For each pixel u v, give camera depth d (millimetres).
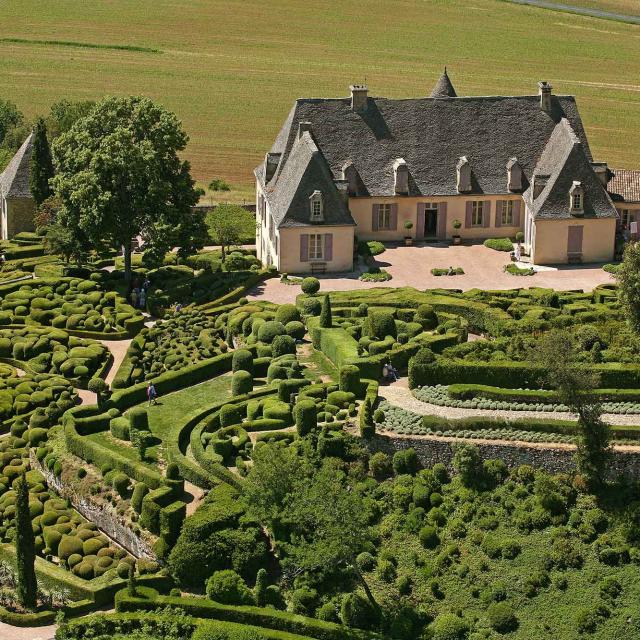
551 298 185250
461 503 143250
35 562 140125
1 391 171875
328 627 129000
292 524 137875
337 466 146500
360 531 131250
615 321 175500
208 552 135125
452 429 148500
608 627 128750
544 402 153375
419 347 166750
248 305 191250
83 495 148250
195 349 180500
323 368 168750
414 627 130375
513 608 131500
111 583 135875
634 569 134000
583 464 142000
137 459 151000
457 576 135250
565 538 137875
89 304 198250
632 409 151750
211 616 131000
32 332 189250
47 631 132375
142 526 141125
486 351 165500
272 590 133375
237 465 146750
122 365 177375
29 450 161000
